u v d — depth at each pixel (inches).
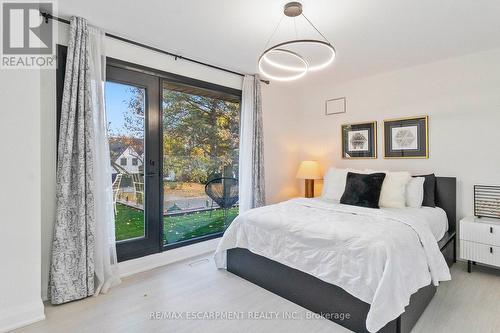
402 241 74.7
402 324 66.4
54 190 89.0
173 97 127.2
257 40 107.3
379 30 97.5
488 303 86.2
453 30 97.4
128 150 109.7
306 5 81.5
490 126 115.0
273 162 168.9
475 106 118.4
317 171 164.9
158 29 98.7
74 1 80.7
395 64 132.3
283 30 98.7
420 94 133.5
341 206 114.7
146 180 114.3
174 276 106.6
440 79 127.5
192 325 75.2
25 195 75.6
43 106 87.2
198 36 104.0
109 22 93.6
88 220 89.0
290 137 180.1
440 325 74.6
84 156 88.6
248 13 87.1
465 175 121.3
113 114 105.4
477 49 114.3
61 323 75.5
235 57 125.2
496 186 113.4
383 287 64.1
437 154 128.7
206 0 80.0
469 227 107.8
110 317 78.5
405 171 135.9
